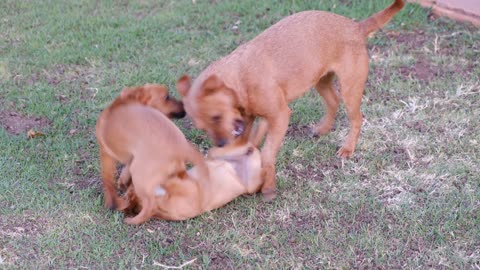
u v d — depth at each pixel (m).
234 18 3.85
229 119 2.66
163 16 3.87
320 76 2.82
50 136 3.01
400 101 3.20
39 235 2.56
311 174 2.84
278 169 2.86
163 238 2.56
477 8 3.70
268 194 2.71
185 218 2.61
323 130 3.05
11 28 3.79
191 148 2.54
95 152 2.93
